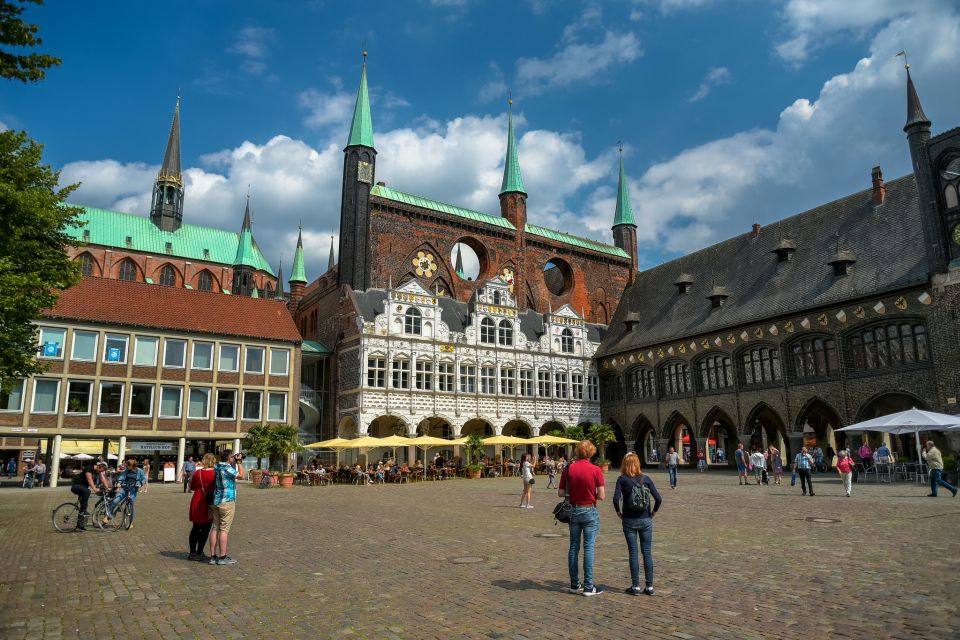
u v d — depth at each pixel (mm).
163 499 33000
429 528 19391
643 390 66188
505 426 66562
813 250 55406
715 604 9797
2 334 22922
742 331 55875
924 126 44312
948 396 41500
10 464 63156
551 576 12023
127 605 10492
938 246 42750
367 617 9531
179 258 100500
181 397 50094
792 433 51312
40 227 23359
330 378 60531
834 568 12188
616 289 83562
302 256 82250
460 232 72125
